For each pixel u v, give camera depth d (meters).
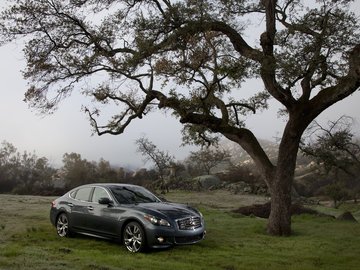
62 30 15.38
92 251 9.56
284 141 14.38
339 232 14.36
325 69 13.48
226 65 12.99
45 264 7.20
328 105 13.85
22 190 64.56
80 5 15.34
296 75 12.75
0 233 12.42
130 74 15.37
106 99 16.55
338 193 45.72
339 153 19.89
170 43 14.32
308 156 20.27
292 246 11.40
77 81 16.17
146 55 14.56
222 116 15.13
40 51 15.59
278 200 14.05
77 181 78.19
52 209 12.33
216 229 14.44
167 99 14.57
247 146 15.06
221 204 36.50
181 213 10.15
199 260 9.02
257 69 12.99
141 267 7.94
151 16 14.57
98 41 15.37
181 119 14.65
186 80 13.80
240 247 10.94
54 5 15.14
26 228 13.48
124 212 10.26
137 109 16.38
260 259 9.39
